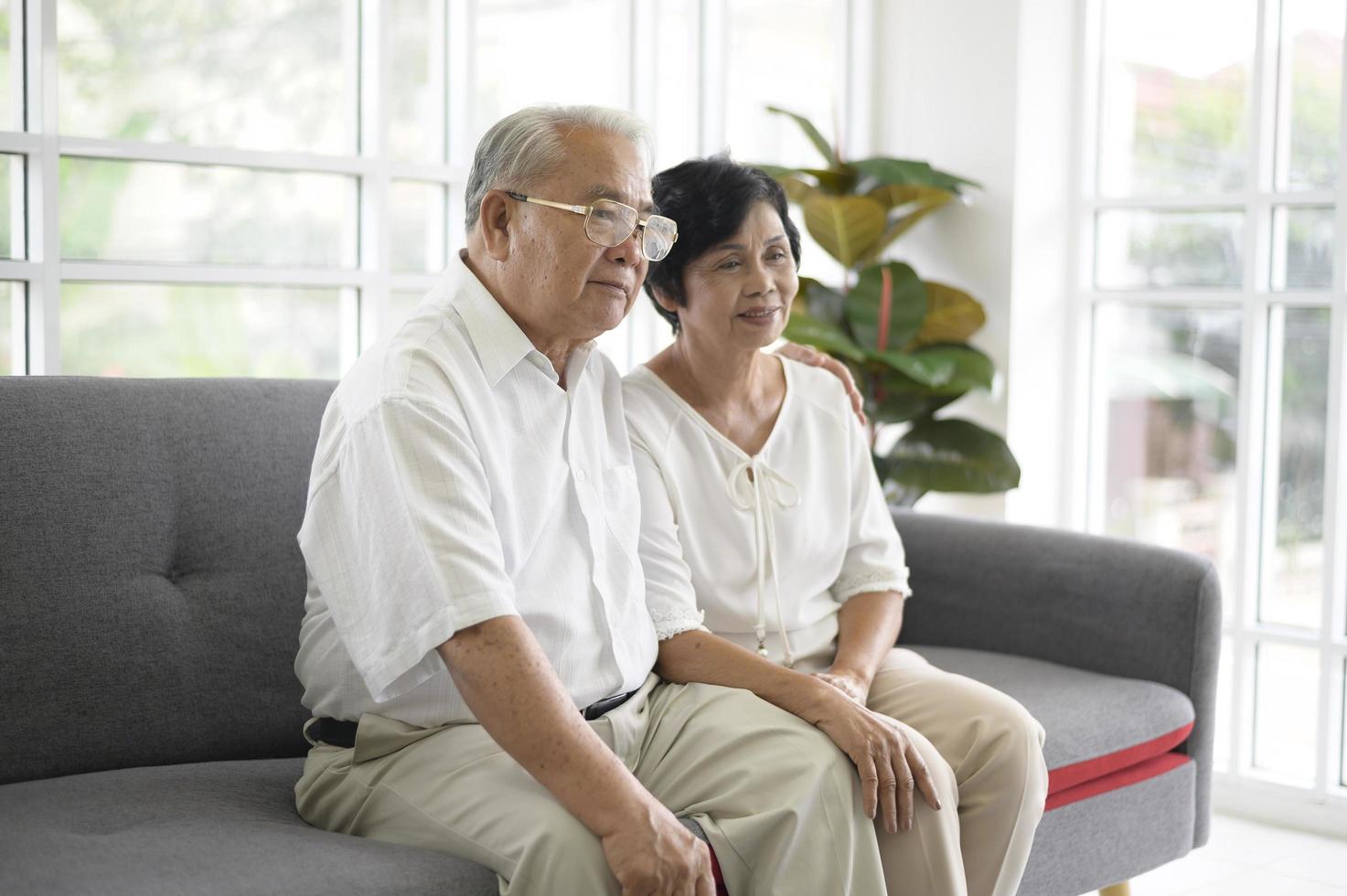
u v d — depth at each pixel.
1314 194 3.16
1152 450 3.52
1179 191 3.41
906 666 2.10
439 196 2.93
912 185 3.22
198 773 1.83
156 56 2.49
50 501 1.81
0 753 1.74
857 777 1.71
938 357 3.23
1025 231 3.43
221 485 1.97
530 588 1.71
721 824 1.65
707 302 2.02
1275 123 3.25
